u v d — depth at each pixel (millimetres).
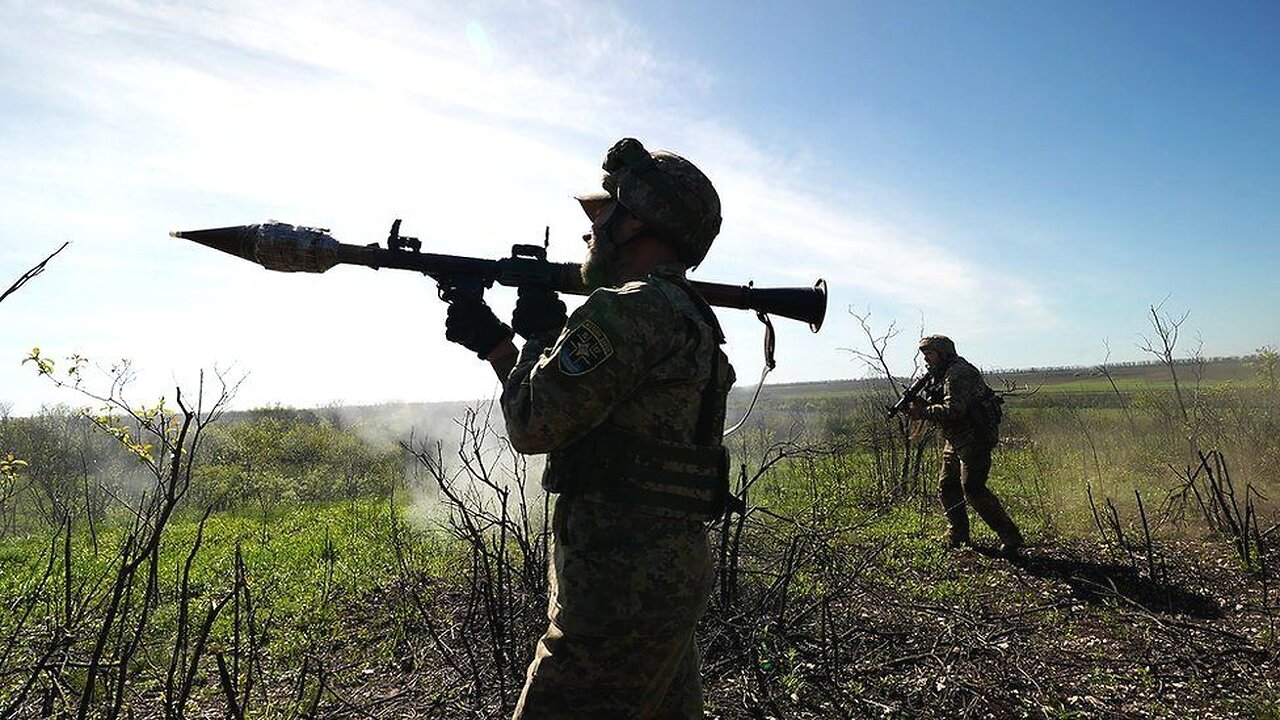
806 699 3469
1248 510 5758
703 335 1870
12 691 3303
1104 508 7828
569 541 1818
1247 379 10125
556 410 1686
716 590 4008
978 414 6418
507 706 3371
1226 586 5305
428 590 5180
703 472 1847
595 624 1759
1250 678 3775
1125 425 10656
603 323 1705
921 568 6012
